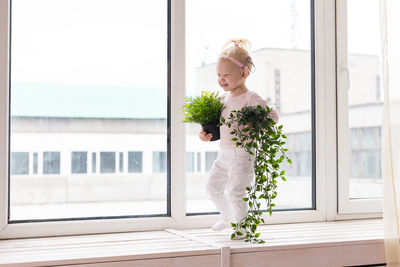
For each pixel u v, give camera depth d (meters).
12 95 1.53
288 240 1.39
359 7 1.89
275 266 1.31
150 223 1.59
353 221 1.79
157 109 1.67
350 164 1.88
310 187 1.82
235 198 1.42
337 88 1.81
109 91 1.63
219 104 1.47
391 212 1.42
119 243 1.35
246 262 1.28
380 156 1.93
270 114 1.41
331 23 1.81
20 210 1.53
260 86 1.78
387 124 1.46
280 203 1.77
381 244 1.43
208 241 1.34
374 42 1.92
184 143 1.64
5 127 1.46
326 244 1.36
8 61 1.48
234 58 1.43
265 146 1.37
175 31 1.62
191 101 1.49
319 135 1.79
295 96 1.82
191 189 1.70
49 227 1.49
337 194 1.81
